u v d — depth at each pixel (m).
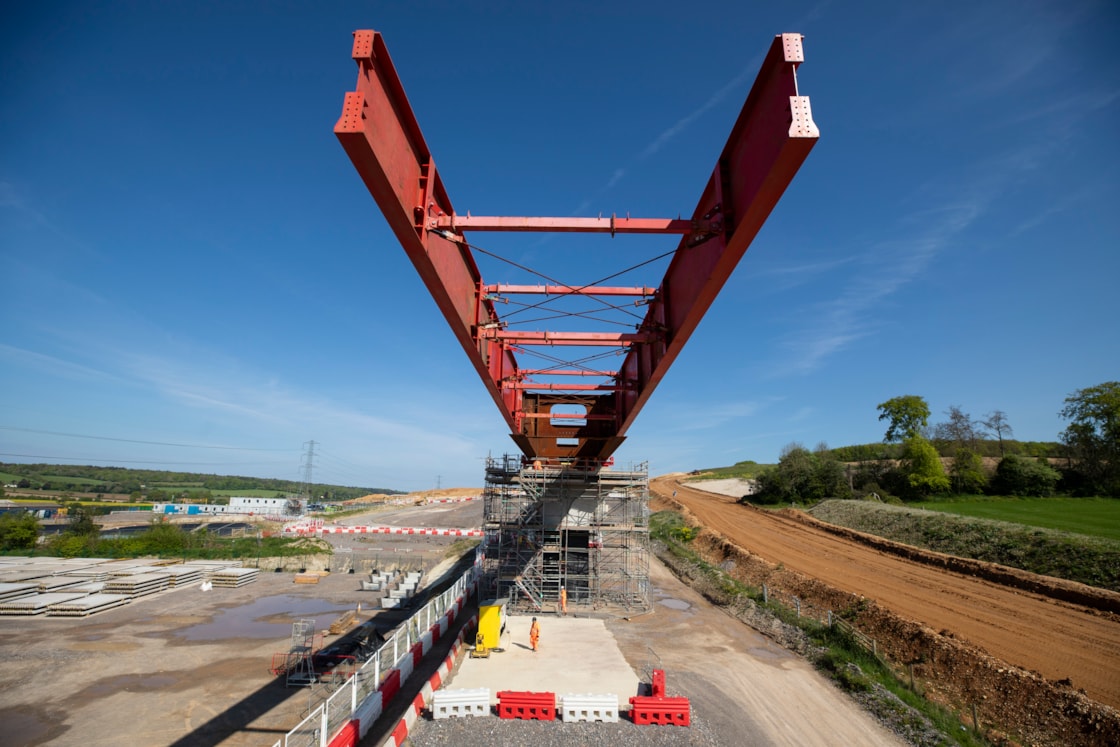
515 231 9.62
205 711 17.78
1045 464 45.66
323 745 12.08
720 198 9.12
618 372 22.12
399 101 7.82
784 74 6.86
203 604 33.00
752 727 15.36
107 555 49.91
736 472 108.12
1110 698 14.62
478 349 14.30
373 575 39.78
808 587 28.84
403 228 8.52
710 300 11.16
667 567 42.78
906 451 50.62
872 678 18.31
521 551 30.48
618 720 15.66
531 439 26.64
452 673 19.11
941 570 28.86
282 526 82.75
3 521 54.25
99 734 16.33
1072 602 21.94
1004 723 14.94
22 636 26.00
